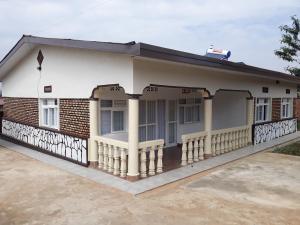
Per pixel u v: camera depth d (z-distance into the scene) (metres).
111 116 9.45
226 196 6.17
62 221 4.98
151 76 7.35
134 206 5.61
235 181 7.20
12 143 12.44
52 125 10.57
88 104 8.50
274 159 9.64
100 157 8.12
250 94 11.87
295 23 19.47
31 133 11.30
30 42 10.03
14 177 7.41
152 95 10.67
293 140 13.75
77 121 8.98
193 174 7.71
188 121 12.47
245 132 11.64
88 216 5.18
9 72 13.50
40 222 4.95
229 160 9.23
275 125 13.98
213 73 9.54
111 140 7.62
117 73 7.32
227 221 5.01
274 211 5.44
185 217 5.16
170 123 11.63
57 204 5.70
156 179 7.18
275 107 14.42
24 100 12.25
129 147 7.07
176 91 11.69
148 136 10.70
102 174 7.62
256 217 5.17
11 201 5.84
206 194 6.28
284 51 20.02
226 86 10.24
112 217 5.14
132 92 6.93
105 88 8.89
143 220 5.04
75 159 8.86
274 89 14.10
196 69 8.76
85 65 8.49
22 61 12.13
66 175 7.58
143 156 7.30
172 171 7.90
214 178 7.43
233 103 13.08
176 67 8.04
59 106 9.83
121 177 7.32
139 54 5.89
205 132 9.33
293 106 16.61
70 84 9.20
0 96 16.73
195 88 8.81
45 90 10.57
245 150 10.80
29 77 11.68
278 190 6.57
